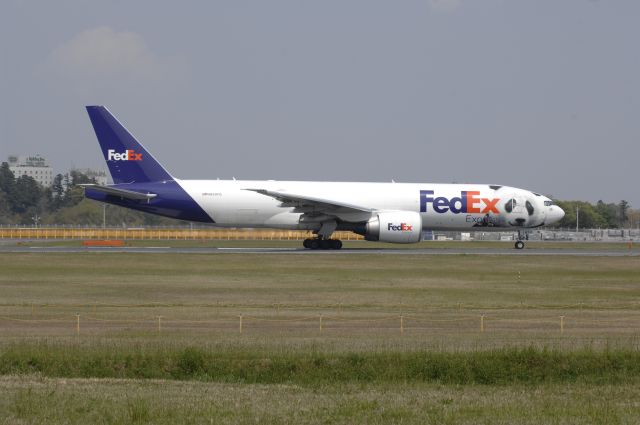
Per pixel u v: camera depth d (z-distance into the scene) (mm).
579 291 166375
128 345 96375
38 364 88938
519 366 90625
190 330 112625
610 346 97312
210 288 164500
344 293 158625
